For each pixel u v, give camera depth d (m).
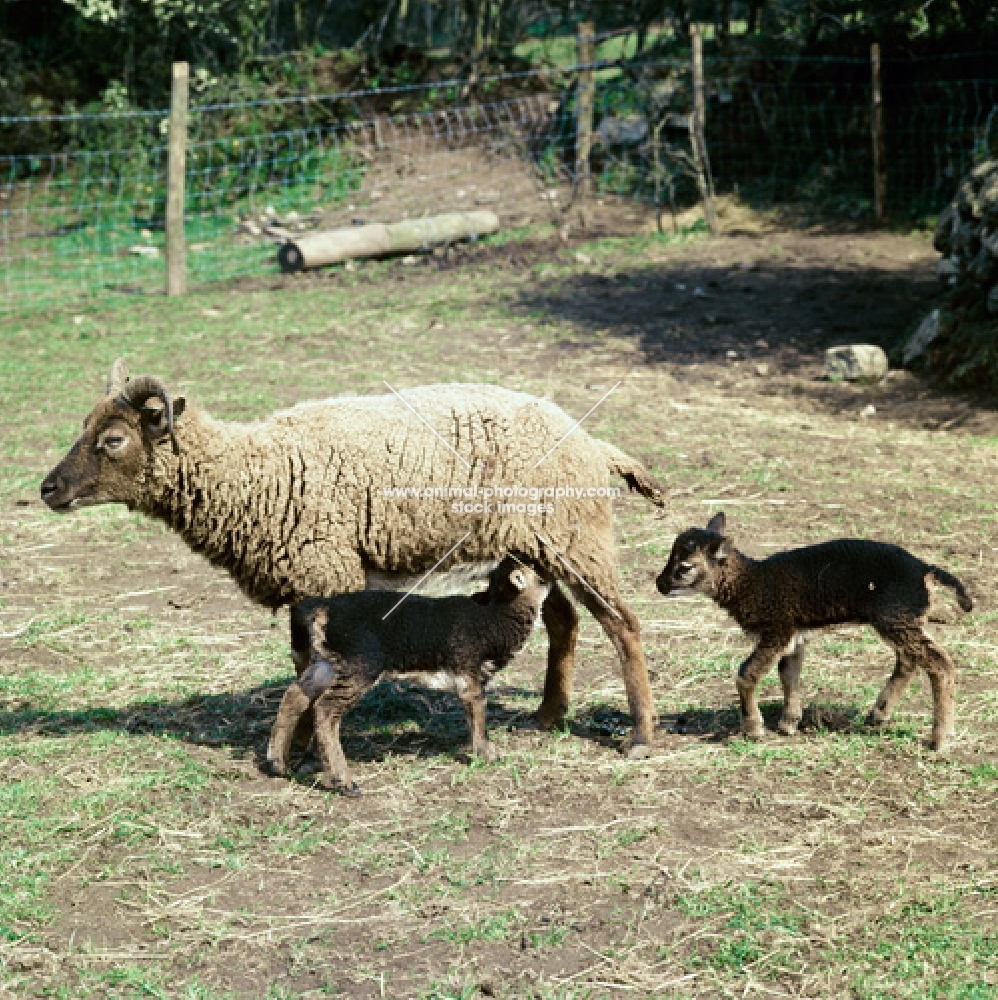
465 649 5.66
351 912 4.73
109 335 15.54
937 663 5.75
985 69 21.77
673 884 4.84
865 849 5.08
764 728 6.16
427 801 5.53
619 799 5.52
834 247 19.03
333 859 5.09
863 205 21.02
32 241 22.52
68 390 12.98
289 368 13.63
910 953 4.39
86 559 8.89
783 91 23.16
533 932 4.57
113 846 5.18
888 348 14.03
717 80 23.53
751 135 23.06
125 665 7.17
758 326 15.18
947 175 21.20
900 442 11.16
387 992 4.26
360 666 5.50
